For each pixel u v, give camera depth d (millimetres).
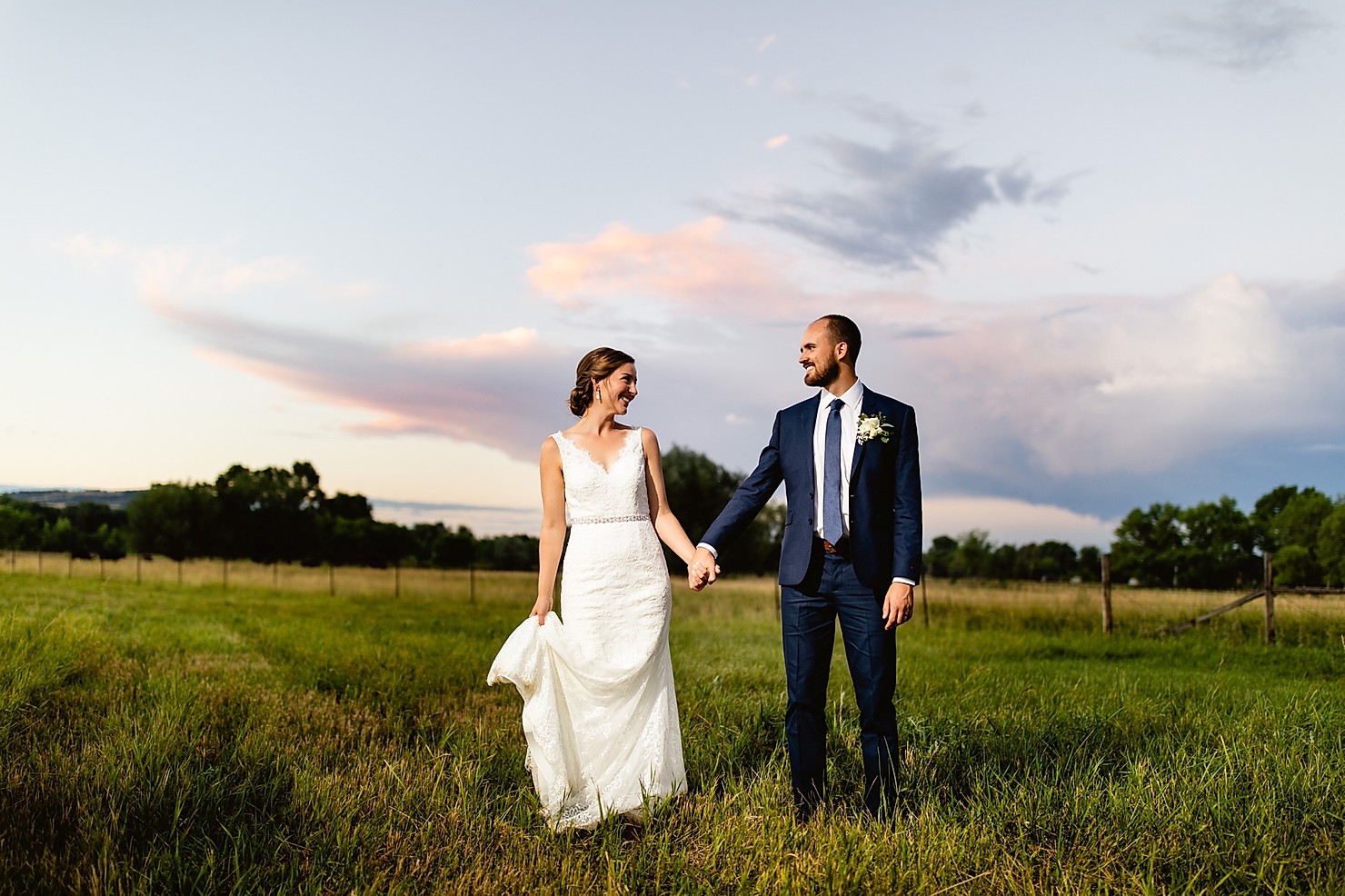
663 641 3918
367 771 4055
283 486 80562
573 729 3779
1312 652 10633
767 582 34844
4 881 2641
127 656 7582
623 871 2938
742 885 2832
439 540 70000
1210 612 13094
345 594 27516
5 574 30641
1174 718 5426
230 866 2932
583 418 4094
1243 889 2848
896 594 3527
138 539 75500
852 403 3760
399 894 2729
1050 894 2797
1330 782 3654
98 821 3100
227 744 4383
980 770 4094
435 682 7070
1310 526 56344
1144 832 3164
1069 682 7680
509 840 3324
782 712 5121
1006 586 20047
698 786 4070
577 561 3902
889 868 2875
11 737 4297
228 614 15234
